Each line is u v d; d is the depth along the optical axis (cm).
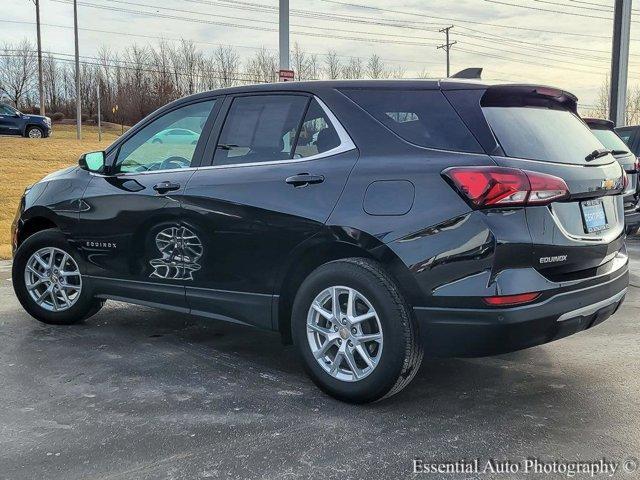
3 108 2906
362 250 343
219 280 401
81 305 494
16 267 513
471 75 384
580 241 331
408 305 329
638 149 986
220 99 425
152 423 332
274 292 379
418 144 337
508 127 334
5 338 482
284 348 461
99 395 371
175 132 441
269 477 276
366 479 274
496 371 407
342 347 351
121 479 276
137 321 533
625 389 374
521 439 311
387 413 343
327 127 369
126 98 6700
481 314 307
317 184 357
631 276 716
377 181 337
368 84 367
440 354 326
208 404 357
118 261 457
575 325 333
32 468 285
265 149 392
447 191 315
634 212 851
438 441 309
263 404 357
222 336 491
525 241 306
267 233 372
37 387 383
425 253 317
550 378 393
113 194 454
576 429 321
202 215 401
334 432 320
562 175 324
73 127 5919
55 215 488
